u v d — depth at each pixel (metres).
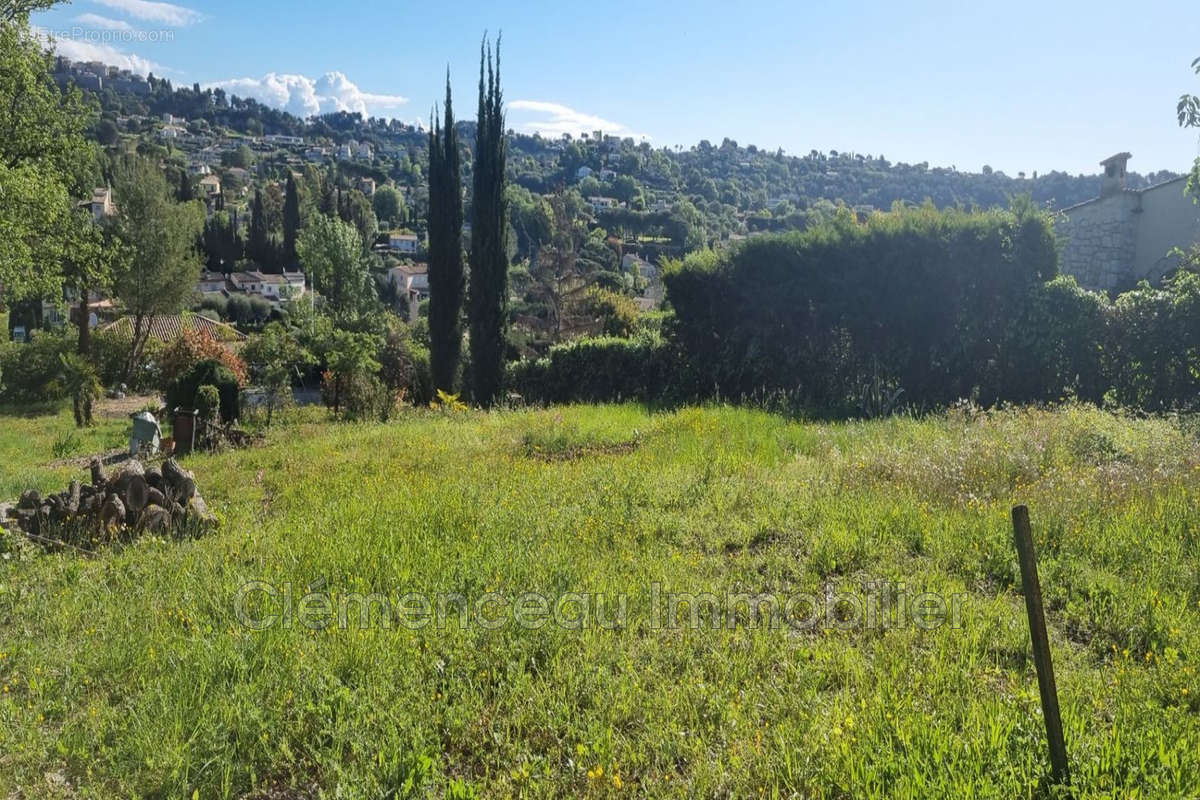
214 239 81.56
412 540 5.93
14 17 21.70
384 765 3.11
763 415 12.08
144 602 5.02
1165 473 6.67
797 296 14.55
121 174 35.09
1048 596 4.61
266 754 3.26
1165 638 3.95
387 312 40.53
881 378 13.76
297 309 38.56
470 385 23.61
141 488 7.27
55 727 3.60
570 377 19.64
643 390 17.61
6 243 20.17
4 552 6.38
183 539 6.78
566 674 3.79
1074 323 12.07
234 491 9.06
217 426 14.01
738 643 4.08
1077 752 2.91
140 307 34.91
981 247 12.77
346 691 3.57
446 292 24.72
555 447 10.85
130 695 3.83
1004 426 9.10
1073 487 6.47
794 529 6.04
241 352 31.70
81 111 23.81
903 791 2.71
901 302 13.50
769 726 3.34
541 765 3.15
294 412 19.86
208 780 3.12
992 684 3.60
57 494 7.35
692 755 3.17
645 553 5.61
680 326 16.66
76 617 4.88
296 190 79.56
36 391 31.27
